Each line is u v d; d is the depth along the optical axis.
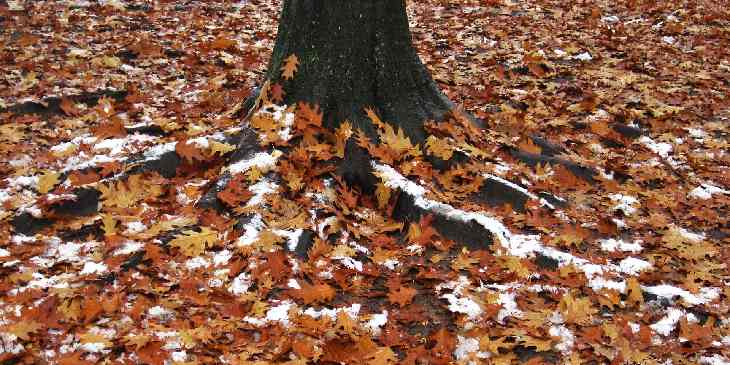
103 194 4.71
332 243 4.54
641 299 4.15
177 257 4.18
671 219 5.31
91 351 3.32
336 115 5.35
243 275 4.07
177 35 9.15
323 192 4.87
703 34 10.01
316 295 3.92
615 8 11.70
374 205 5.03
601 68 8.66
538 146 6.19
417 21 10.95
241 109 5.98
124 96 6.93
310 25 5.36
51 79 7.09
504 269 4.37
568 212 5.21
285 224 4.50
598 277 4.34
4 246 4.20
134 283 3.91
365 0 5.27
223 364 3.31
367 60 5.38
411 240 4.62
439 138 5.50
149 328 3.54
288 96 5.43
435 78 8.04
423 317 3.90
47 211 4.50
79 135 5.93
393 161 5.23
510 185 5.20
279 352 3.41
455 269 4.37
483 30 10.28
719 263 4.70
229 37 9.38
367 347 3.51
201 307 3.78
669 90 7.90
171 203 4.78
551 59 8.98
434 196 4.95
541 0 12.16
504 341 3.74
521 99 7.54
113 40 8.59
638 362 3.59
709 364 3.61
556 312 3.98
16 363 3.22
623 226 5.11
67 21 9.25
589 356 3.65
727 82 8.26
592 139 6.66
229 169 4.88
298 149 5.00
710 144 6.61
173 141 5.36
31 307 3.63
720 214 5.42
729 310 4.12
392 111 5.50
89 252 4.24
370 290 4.13
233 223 4.46
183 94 7.12
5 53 7.73
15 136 5.74
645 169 6.04
